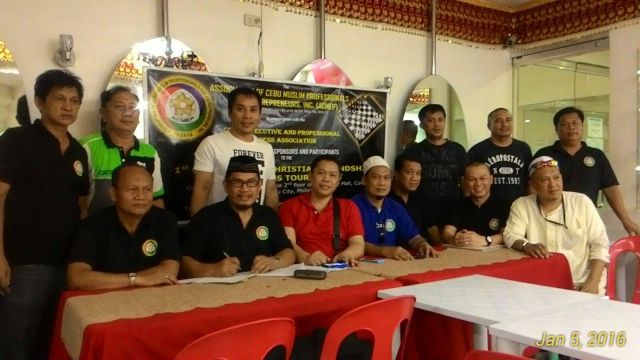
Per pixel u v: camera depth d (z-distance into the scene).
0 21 2.68
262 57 3.51
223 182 2.70
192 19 3.25
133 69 3.01
